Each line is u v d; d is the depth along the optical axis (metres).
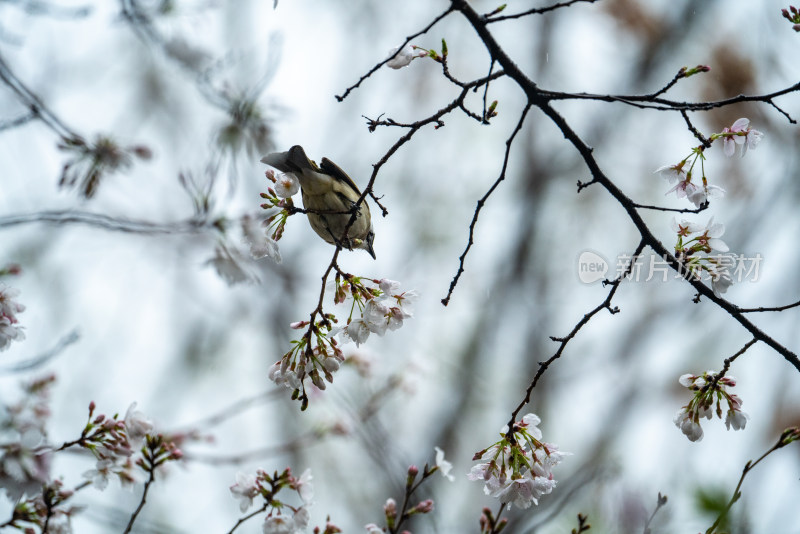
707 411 6.84
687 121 6.64
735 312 6.81
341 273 6.43
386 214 6.26
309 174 8.02
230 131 9.59
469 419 18.45
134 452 7.27
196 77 10.14
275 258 6.58
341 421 12.91
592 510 9.91
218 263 9.16
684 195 6.91
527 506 6.36
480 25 6.42
